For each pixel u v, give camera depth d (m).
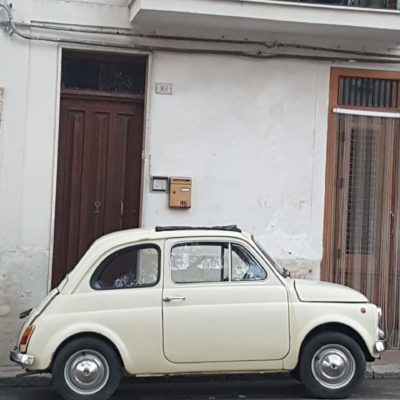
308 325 7.86
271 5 9.66
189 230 8.04
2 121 9.76
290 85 10.47
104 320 7.66
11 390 8.78
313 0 10.19
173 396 8.38
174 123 10.21
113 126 10.38
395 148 10.74
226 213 10.32
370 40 10.48
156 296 7.75
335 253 10.62
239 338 7.78
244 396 8.34
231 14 9.59
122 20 10.07
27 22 9.80
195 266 7.90
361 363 7.99
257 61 10.39
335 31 10.09
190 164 10.25
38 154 9.88
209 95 10.29
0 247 9.77
